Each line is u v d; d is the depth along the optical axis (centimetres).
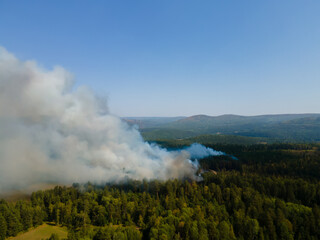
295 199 12462
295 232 9531
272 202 11531
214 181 15475
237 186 14288
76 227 11212
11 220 10594
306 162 18675
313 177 15875
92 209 12212
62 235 10594
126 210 12050
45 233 10744
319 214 9819
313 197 12300
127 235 9425
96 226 11250
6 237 10319
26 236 10481
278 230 9519
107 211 11975
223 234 9050
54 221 12088
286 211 10525
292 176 16312
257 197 11650
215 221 10131
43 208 12812
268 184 13788
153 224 10169
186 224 9306
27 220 11156
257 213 10519
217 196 12694
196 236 8850
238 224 9781
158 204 12300
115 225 11312
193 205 12062
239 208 11181
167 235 8906
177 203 12212
